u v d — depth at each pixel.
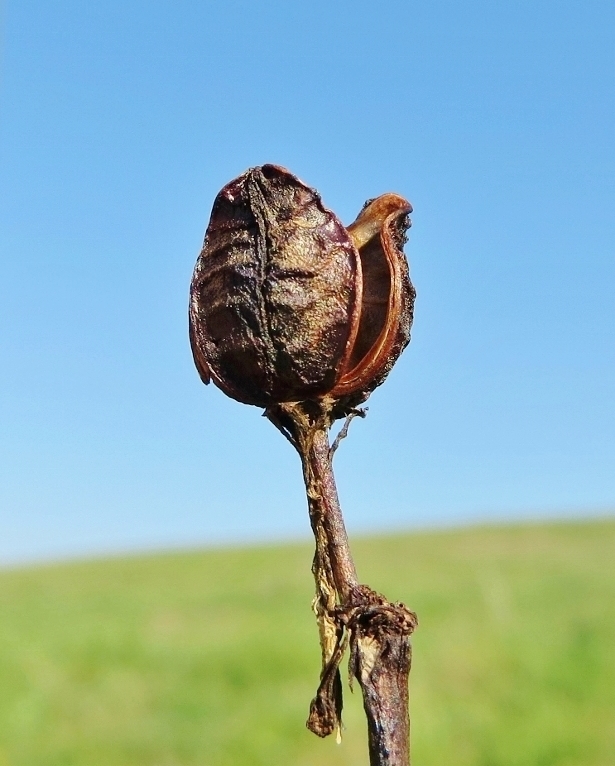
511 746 0.52
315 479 0.10
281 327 0.10
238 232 0.11
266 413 0.11
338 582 0.10
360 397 0.11
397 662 0.09
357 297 0.10
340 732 0.10
